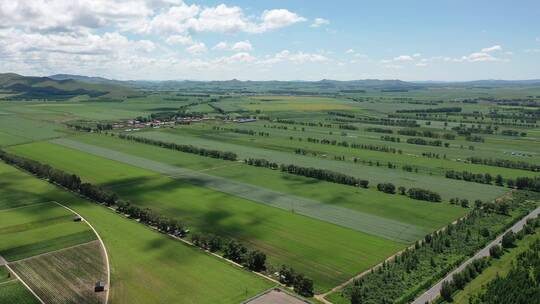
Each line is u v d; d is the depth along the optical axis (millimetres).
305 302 103375
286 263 124250
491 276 116625
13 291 107375
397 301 103812
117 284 110938
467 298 105625
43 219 156250
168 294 106438
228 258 126938
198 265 121875
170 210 167875
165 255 127938
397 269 119938
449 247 134625
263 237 142625
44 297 104938
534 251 129000
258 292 107625
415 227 153375
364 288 109312
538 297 101938
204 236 134500
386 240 141375
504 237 136375
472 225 153875
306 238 142250
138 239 139375
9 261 123500
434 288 110625
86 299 104000
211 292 107438
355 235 144875
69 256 126750
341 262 125312
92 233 143500
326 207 172875
